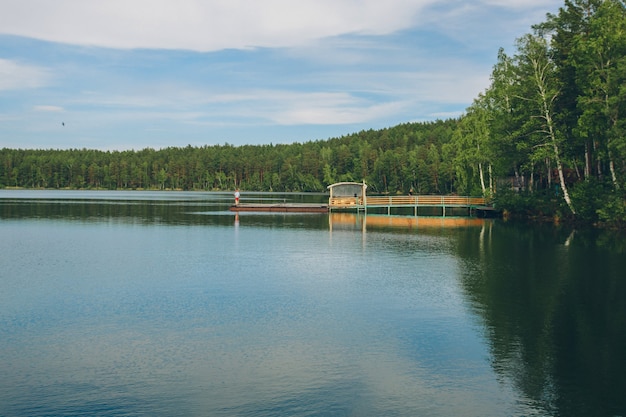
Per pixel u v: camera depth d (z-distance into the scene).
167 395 12.43
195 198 134.50
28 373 13.67
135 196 149.00
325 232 45.97
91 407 11.86
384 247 35.97
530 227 48.78
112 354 15.00
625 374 13.45
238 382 13.12
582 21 52.06
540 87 49.56
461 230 47.06
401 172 152.75
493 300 20.66
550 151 49.47
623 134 39.84
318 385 12.95
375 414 11.53
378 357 14.70
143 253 33.50
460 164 77.88
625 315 18.45
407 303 20.34
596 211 43.66
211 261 30.27
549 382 13.04
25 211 73.25
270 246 36.69
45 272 26.97
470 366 14.03
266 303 20.48
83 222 56.06
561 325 17.41
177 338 16.33
